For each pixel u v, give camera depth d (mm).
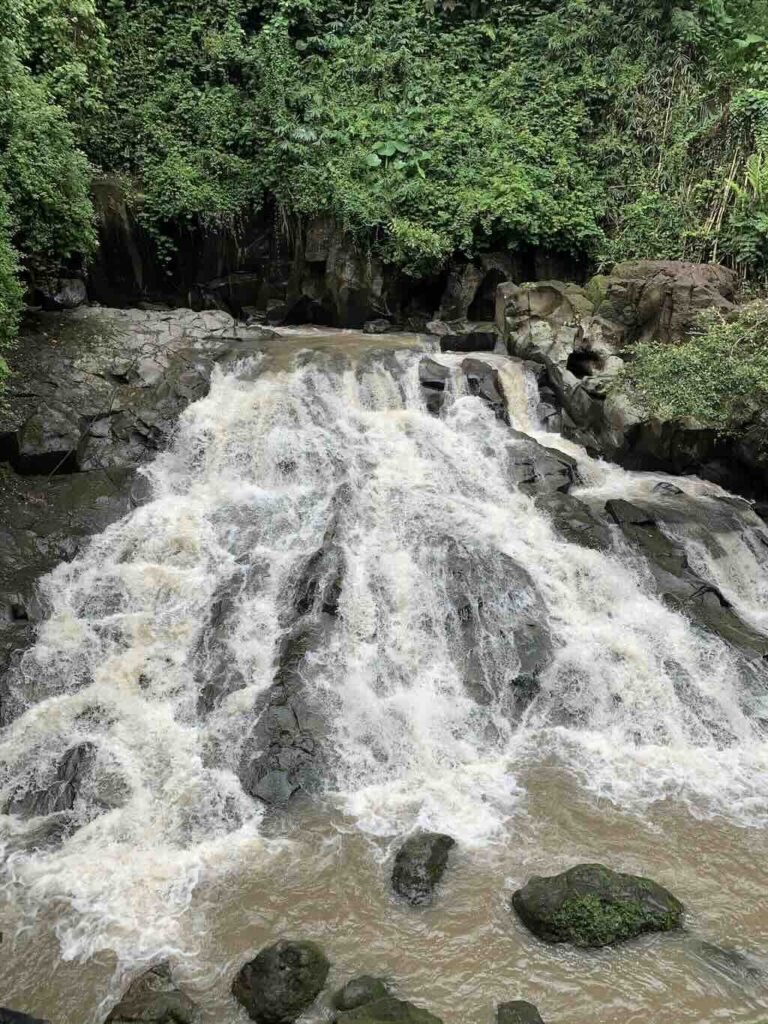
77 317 13883
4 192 10938
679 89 17562
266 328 15266
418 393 12086
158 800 6637
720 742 7461
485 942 5293
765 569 10016
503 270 15641
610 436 12016
